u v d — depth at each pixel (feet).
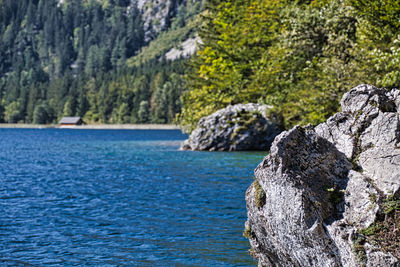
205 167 89.40
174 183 69.46
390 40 76.07
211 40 176.76
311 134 26.21
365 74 79.41
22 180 78.07
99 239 38.73
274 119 125.59
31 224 44.42
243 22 155.84
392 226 21.48
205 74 166.40
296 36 98.48
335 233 22.24
